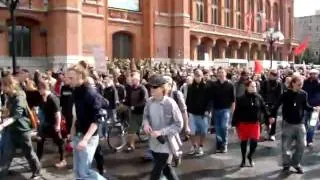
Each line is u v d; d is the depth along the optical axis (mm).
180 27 45312
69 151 11742
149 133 6621
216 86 12250
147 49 42938
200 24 51000
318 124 15523
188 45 46375
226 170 10195
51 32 33125
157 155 6676
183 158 11516
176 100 9969
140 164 10773
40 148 10406
